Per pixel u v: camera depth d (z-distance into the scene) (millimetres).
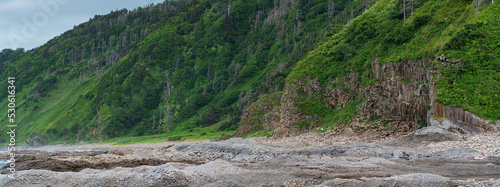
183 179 26031
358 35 69875
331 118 62469
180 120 180625
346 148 39500
